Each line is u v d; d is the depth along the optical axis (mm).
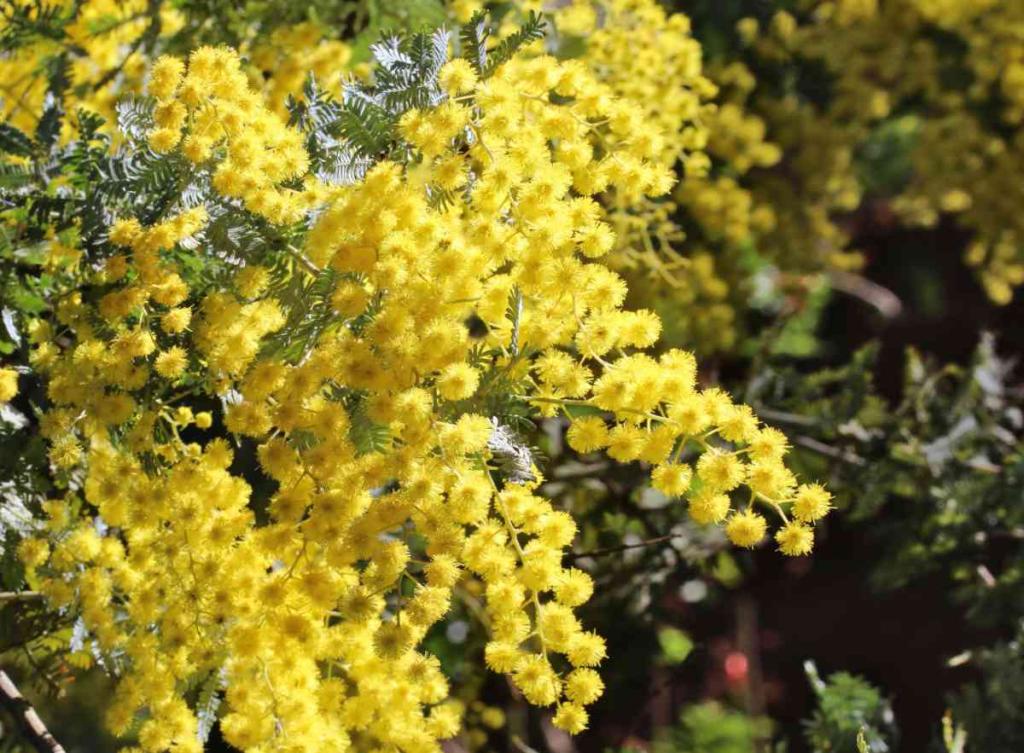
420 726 358
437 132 342
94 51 502
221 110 352
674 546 623
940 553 688
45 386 391
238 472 426
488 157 351
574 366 333
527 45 376
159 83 352
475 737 638
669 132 563
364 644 351
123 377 350
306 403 335
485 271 332
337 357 324
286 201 348
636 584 620
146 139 368
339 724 360
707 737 709
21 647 408
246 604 347
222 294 356
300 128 382
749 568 643
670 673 676
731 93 758
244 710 351
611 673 638
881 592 750
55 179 382
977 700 590
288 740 346
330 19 489
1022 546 663
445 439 321
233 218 355
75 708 585
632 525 624
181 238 356
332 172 366
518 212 338
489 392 337
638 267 652
